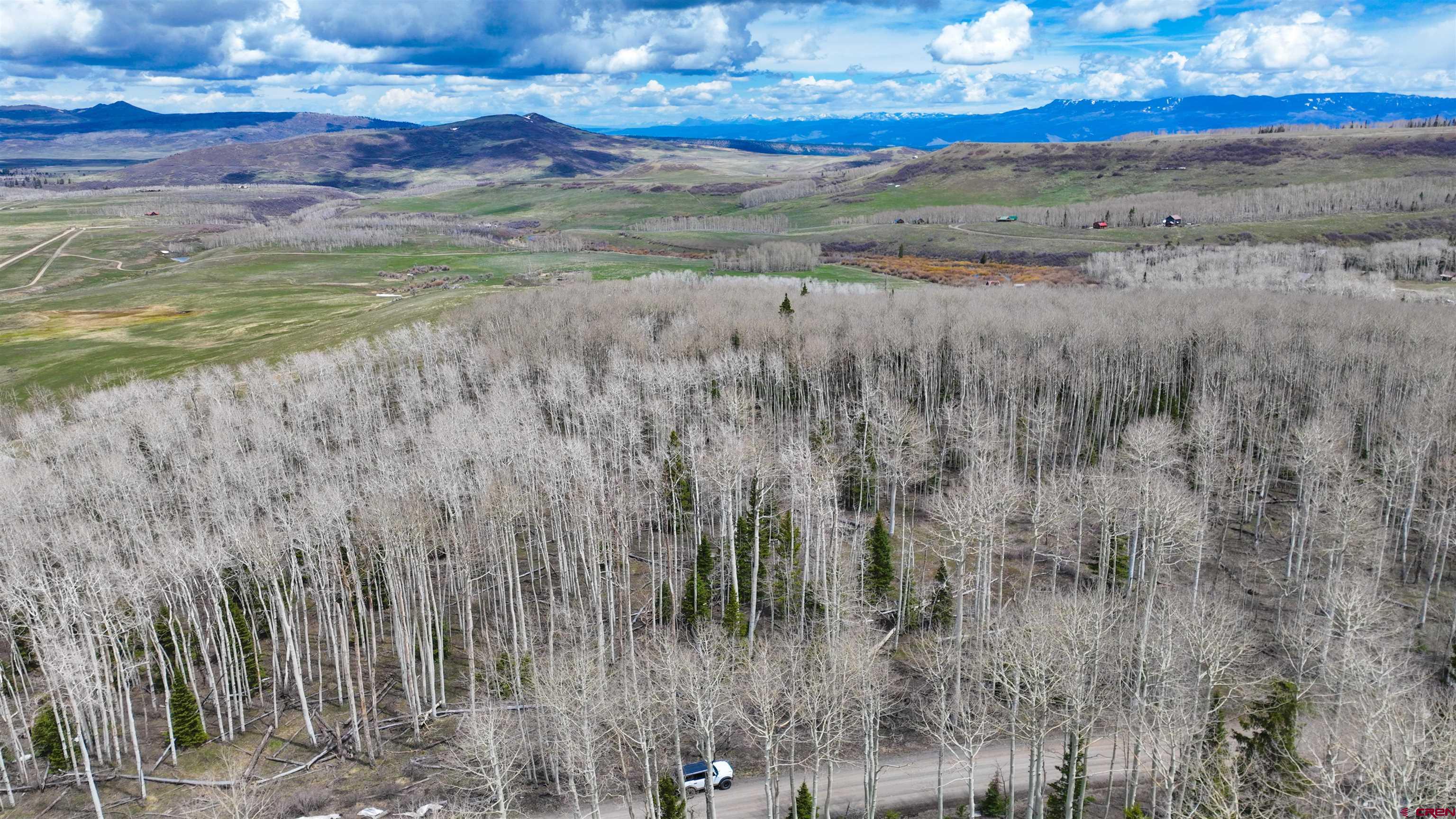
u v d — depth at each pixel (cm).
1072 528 9275
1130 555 7731
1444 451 9038
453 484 7794
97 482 9062
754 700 5309
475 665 7281
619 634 7631
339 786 5731
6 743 6228
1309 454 8450
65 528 8325
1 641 7444
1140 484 7631
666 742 6131
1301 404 11312
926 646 6919
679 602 8012
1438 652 6862
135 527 7850
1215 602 6525
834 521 7281
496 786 4859
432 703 6712
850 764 5972
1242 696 5906
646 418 11200
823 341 12000
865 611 7412
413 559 7244
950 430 10900
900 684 6744
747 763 6019
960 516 7050
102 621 6312
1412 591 8006
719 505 9500
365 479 8969
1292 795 4322
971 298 15475
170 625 6644
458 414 9894
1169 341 11888
